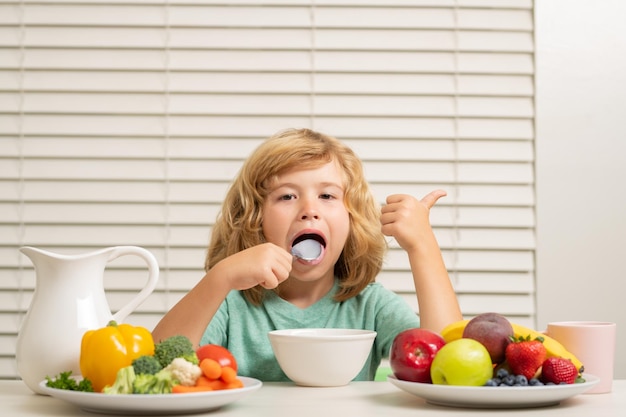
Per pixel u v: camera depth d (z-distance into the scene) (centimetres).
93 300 114
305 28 247
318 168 152
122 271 242
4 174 243
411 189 246
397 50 247
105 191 244
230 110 245
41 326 112
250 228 156
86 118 245
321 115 246
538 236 244
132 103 245
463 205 247
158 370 98
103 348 102
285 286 158
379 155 246
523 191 247
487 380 102
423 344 107
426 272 146
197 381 98
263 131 245
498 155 247
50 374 111
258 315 156
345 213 154
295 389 116
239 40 245
